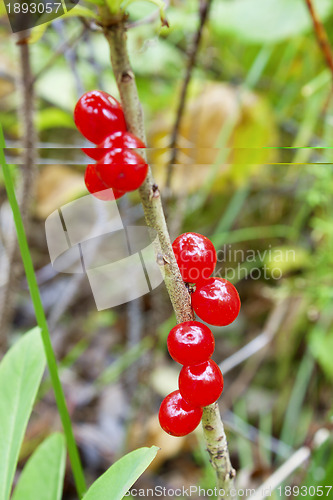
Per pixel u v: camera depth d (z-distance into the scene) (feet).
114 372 1.51
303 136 1.49
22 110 1.09
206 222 1.74
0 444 0.76
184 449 1.44
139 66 1.63
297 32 1.39
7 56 1.58
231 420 1.44
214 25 1.42
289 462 0.95
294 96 1.62
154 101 1.69
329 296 1.31
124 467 0.67
